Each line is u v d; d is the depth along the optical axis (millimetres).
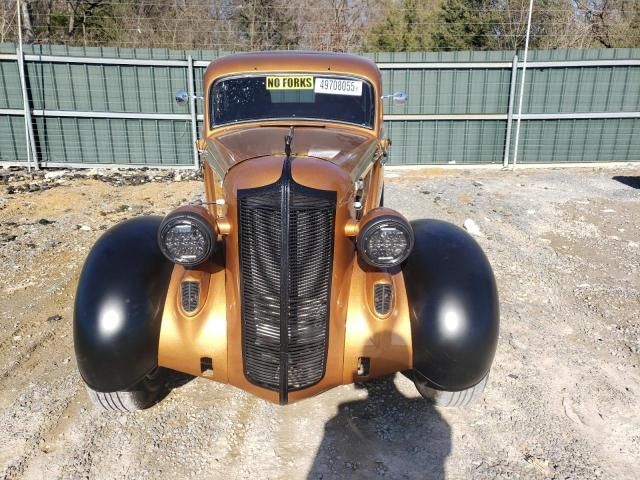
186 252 2688
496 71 12344
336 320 2871
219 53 12031
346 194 2844
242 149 3510
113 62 11906
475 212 8727
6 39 20062
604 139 12766
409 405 3674
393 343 2949
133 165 12586
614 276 6082
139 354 2922
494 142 12844
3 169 11930
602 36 21234
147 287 3014
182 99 4848
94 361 2910
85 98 12086
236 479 3033
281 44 24312
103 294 2955
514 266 6336
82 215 8312
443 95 12508
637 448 3283
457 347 2879
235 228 2727
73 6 23188
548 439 3348
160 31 24281
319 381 2898
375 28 23812
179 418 3539
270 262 2676
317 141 3676
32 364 4184
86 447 3256
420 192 10250
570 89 12445
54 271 6074
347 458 3188
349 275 2973
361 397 3758
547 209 8930
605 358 4309
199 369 2988
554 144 12836
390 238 2674
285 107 4223
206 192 4117
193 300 2975
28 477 3020
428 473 3064
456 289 2961
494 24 19766
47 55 11719
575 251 6910
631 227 7930
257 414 3588
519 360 4250
